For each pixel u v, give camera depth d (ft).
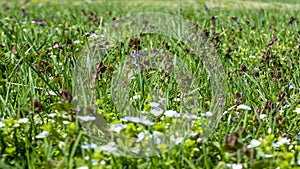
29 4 48.70
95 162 9.46
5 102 12.88
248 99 13.92
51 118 12.46
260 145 9.99
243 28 27.25
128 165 9.89
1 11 38.50
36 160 10.40
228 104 13.91
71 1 54.95
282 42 23.25
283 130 12.26
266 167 9.61
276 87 15.65
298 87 15.92
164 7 49.52
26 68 15.49
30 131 11.07
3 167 9.69
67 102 10.75
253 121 12.30
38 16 34.50
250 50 21.57
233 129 12.05
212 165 9.98
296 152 10.33
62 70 16.17
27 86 14.30
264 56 19.07
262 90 14.76
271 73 17.12
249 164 9.86
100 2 55.11
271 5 50.21
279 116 11.92
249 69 17.99
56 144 10.82
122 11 40.37
